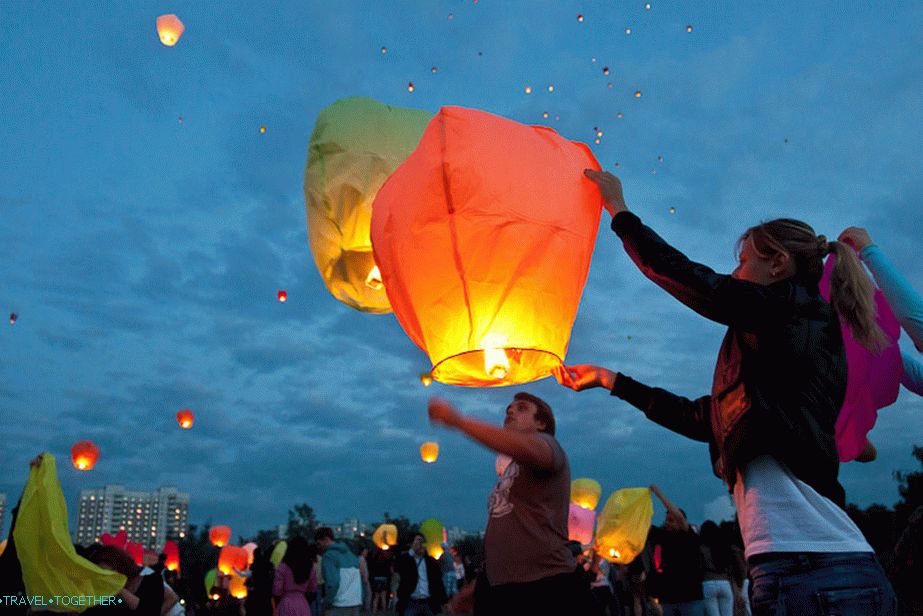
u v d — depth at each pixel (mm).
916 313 1962
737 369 1676
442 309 2107
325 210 2961
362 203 2895
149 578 5230
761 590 1580
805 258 1746
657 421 2113
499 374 2131
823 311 1697
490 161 2104
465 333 2100
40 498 4367
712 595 7156
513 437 2658
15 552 4508
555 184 2139
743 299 1629
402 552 9570
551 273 2088
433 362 2182
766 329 1629
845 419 2109
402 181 2221
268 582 9523
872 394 2119
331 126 3023
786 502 1582
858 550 1531
